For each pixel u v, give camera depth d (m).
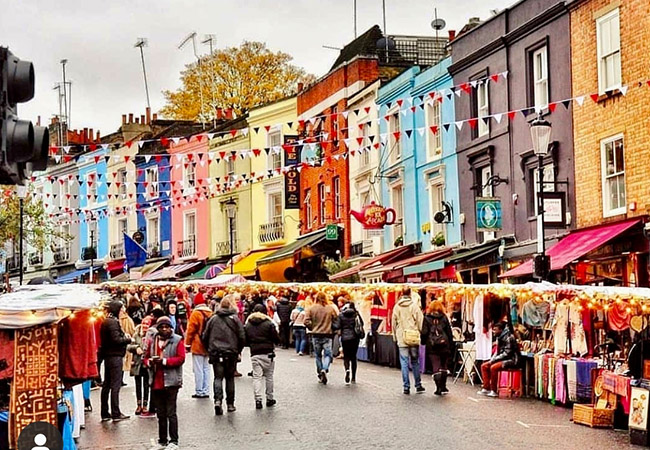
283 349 32.16
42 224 51.66
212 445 13.73
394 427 14.85
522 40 28.09
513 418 15.74
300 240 44.16
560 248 24.44
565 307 17.78
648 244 22.11
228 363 16.83
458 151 31.88
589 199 24.80
